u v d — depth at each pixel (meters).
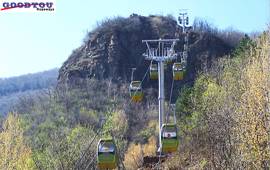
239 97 40.97
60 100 109.12
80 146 63.47
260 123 32.78
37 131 86.56
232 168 32.38
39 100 110.56
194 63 118.81
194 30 128.88
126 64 133.12
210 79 55.97
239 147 32.91
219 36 130.38
